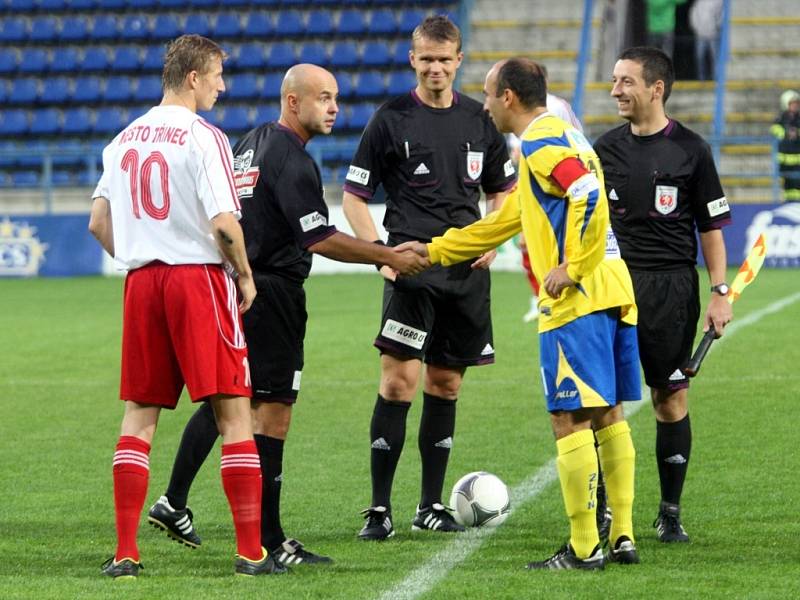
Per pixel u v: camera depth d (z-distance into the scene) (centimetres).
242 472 1789
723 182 8038
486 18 9306
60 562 1881
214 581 1739
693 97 8588
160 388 1814
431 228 2156
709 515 2139
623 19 9031
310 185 1898
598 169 1786
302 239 1891
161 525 1966
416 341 2103
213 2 9544
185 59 1830
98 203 1888
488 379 3694
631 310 1852
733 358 3919
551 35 9119
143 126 1808
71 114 9100
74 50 9431
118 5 9619
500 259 7538
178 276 1777
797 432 2839
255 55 9219
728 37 8481
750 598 1619
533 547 1970
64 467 2642
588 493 1791
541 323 1814
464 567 1828
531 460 2627
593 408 1809
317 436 2947
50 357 4334
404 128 2159
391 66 9062
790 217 7125
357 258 1936
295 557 1867
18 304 6100
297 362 1942
